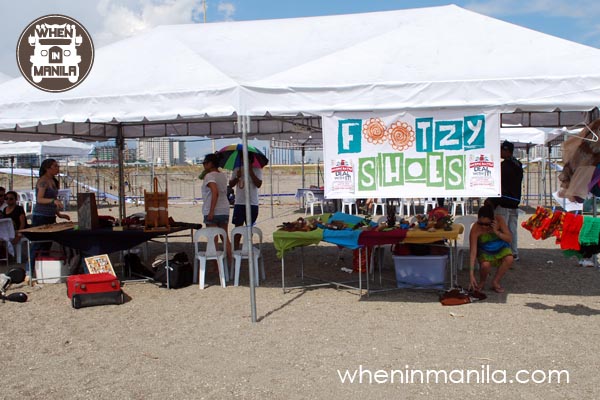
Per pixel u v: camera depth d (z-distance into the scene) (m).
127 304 6.71
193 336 5.40
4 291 7.14
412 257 7.07
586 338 5.06
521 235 12.19
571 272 8.09
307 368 4.48
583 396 3.83
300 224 7.00
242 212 8.15
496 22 7.05
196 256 7.61
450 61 6.24
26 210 21.06
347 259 9.52
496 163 5.85
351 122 6.09
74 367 4.66
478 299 6.52
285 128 11.82
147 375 4.43
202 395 4.02
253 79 6.05
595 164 5.44
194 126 12.12
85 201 7.32
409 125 6.03
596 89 5.52
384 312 6.09
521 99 5.70
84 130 10.73
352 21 7.69
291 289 7.31
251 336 5.35
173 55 6.97
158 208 7.39
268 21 8.18
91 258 7.20
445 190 5.99
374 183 6.11
